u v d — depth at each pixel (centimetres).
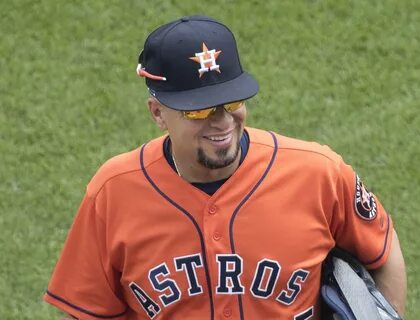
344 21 3159
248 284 1478
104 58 3102
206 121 1390
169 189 1495
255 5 3219
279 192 1491
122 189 1507
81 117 2934
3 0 3272
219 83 1402
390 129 2845
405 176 2720
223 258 1475
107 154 2830
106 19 3206
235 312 1485
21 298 2489
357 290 1498
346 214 1534
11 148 2861
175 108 1380
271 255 1477
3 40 3170
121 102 2969
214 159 1414
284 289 1485
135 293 1530
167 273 1491
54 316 2444
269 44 3108
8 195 2734
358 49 3083
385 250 1573
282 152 1511
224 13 3198
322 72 3017
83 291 1566
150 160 1513
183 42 1397
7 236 2628
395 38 3105
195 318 1495
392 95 2947
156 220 1494
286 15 3181
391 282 1595
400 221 2606
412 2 3206
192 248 1484
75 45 3144
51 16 3228
